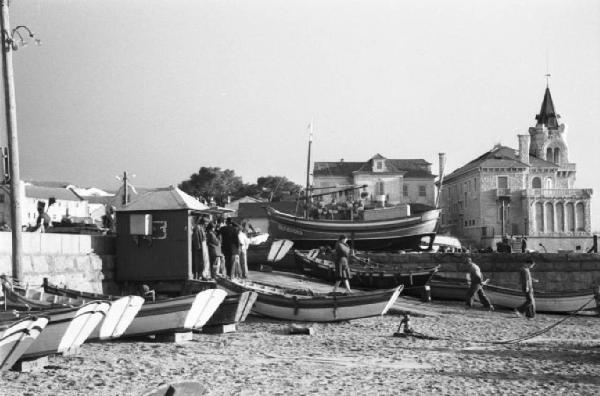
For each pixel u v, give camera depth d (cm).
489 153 9744
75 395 1141
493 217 9206
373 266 3897
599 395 1220
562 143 10350
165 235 2438
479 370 1474
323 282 3578
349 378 1338
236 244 2772
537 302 3180
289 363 1522
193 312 1791
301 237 4656
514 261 4144
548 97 10788
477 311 3012
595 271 4150
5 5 1886
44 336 1366
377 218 4819
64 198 9575
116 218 2483
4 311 1391
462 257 4109
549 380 1365
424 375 1391
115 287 2461
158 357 1548
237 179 12862
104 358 1514
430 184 9925
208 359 1547
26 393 1149
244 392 1184
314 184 9650
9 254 1995
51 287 1894
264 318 2428
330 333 2119
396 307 2894
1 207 7056
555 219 9206
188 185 12350
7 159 1884
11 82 1889
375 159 9644
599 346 1945
